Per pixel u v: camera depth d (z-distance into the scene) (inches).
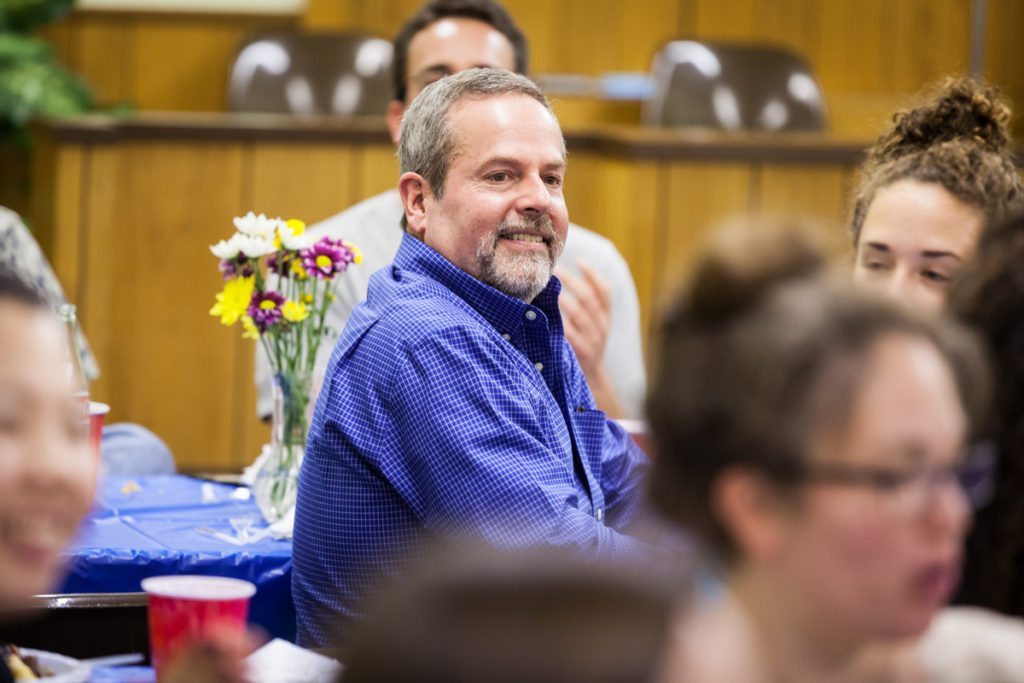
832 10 714.2
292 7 677.9
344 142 477.7
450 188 234.4
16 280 123.5
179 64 676.1
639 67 703.1
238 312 253.3
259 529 249.1
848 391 99.5
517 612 62.1
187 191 472.1
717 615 85.9
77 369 224.7
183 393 475.5
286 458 256.4
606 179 506.3
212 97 678.5
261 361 333.7
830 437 99.9
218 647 130.7
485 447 212.7
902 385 100.6
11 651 162.9
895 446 99.8
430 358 216.1
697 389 101.9
